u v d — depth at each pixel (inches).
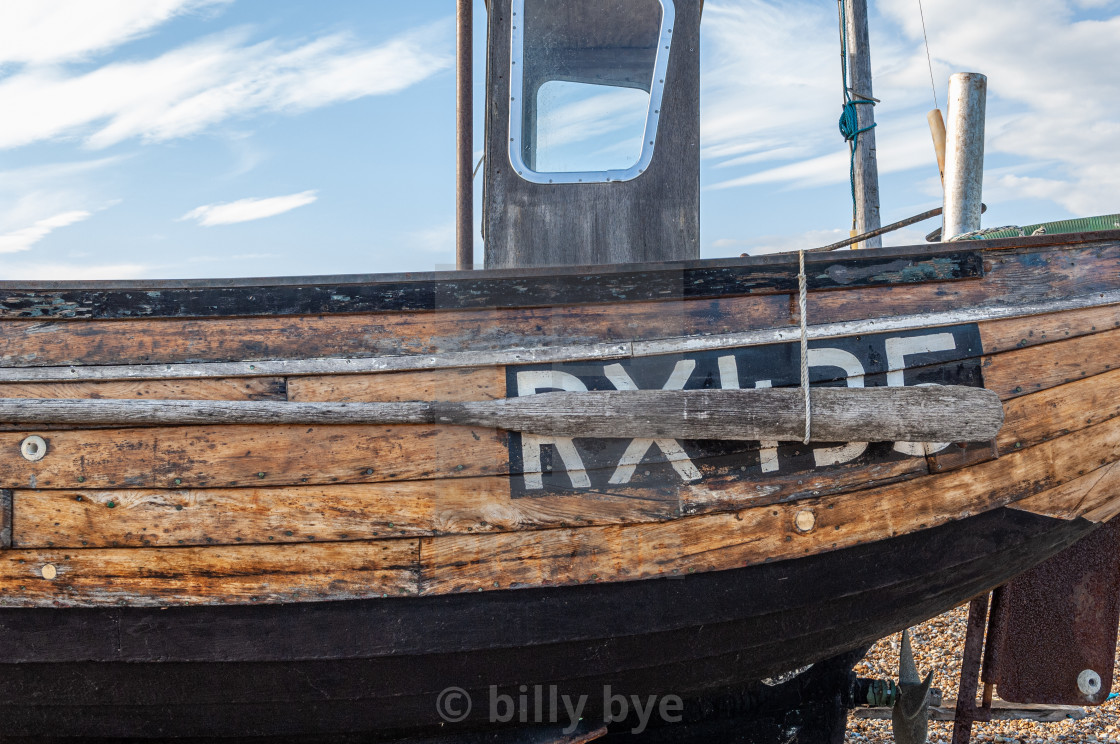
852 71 262.7
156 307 104.9
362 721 112.6
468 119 191.0
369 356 105.3
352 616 104.8
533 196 122.9
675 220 123.1
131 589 104.3
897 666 210.2
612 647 108.3
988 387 108.2
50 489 103.0
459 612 105.0
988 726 176.2
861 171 262.2
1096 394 111.6
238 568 104.0
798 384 105.7
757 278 107.1
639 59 123.6
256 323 105.5
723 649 112.2
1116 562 130.4
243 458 103.1
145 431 103.2
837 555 108.0
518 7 122.7
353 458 103.7
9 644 105.5
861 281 107.7
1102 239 111.7
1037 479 111.2
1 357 103.9
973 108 166.2
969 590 120.0
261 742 116.1
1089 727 173.5
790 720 131.4
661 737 126.0
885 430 103.9
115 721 112.3
